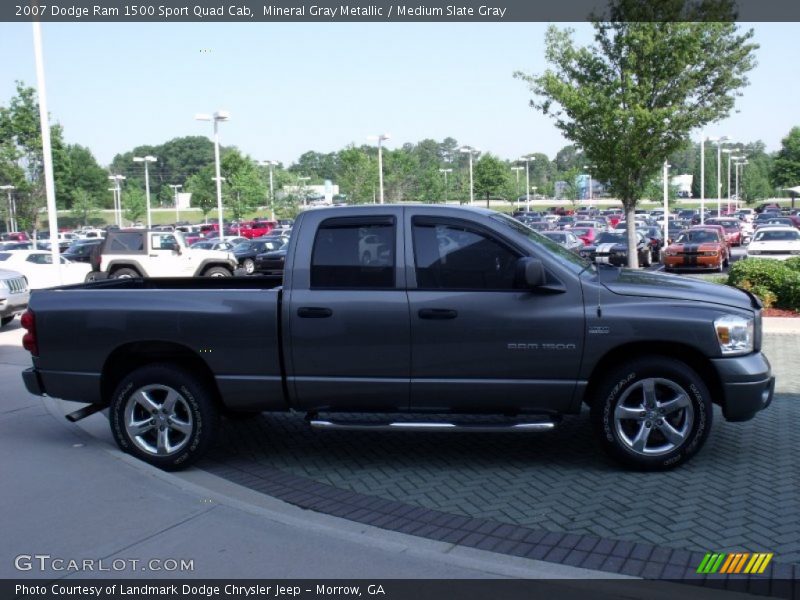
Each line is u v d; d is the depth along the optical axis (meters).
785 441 6.60
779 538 4.59
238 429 7.48
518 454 6.44
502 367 5.75
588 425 7.30
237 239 37.50
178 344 6.09
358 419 5.96
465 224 5.88
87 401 6.38
